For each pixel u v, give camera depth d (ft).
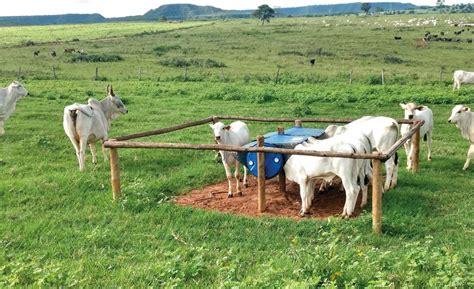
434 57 159.74
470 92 82.23
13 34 312.71
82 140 40.45
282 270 20.86
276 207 32.94
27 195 34.12
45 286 21.36
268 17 442.91
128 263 24.29
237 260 23.45
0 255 25.02
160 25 439.63
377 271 21.33
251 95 80.48
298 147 31.60
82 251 25.77
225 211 32.27
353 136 32.30
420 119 41.98
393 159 35.65
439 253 22.35
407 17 485.56
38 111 68.49
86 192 34.94
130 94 86.38
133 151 47.09
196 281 21.81
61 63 144.46
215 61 145.38
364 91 84.84
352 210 30.55
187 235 27.81
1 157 45.24
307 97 77.56
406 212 30.99
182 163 43.68
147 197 32.94
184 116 66.28
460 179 38.68
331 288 18.66
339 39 226.79
